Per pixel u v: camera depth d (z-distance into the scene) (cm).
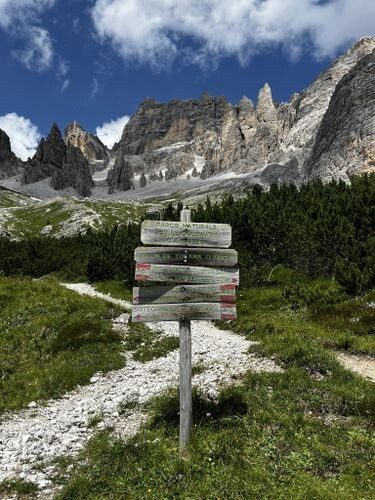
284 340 1775
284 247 4003
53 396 1508
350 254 3141
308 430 970
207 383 1369
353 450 886
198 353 1898
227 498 745
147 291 988
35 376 1692
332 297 2633
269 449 883
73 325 2180
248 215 4459
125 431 1120
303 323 2289
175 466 835
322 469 826
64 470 959
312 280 3353
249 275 3562
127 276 4491
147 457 896
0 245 7694
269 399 1131
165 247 1007
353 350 1791
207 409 1080
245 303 3066
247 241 4350
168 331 2402
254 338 2120
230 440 911
